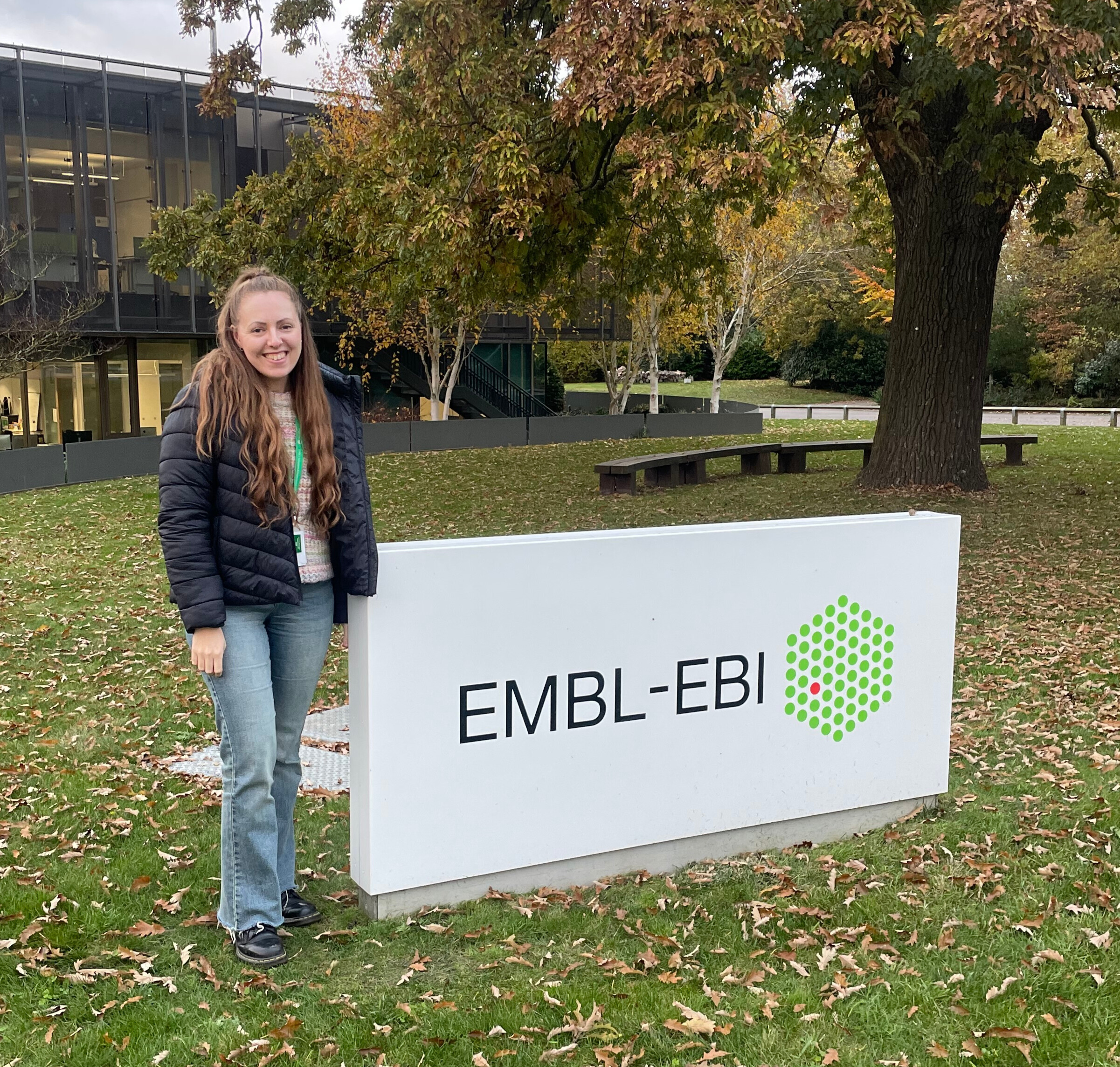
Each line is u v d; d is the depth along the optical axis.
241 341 2.92
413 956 3.17
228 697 2.98
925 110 12.35
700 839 3.91
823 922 3.42
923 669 4.25
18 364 21.58
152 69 24.11
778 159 10.48
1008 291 42.47
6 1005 2.86
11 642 7.40
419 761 3.36
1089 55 8.33
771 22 8.30
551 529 12.11
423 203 11.02
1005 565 9.49
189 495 2.87
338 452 3.09
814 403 47.53
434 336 25.42
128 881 3.68
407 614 3.28
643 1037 2.76
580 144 11.93
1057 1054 2.69
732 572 3.82
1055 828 4.14
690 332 32.06
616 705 3.67
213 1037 2.73
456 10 10.36
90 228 23.77
